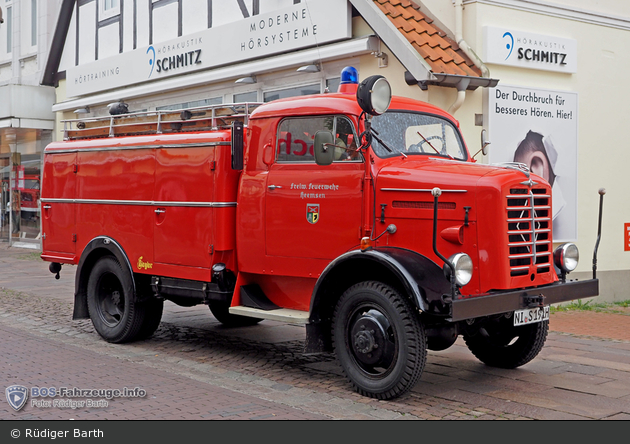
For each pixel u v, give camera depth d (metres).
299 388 6.02
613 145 11.33
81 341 7.96
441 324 5.64
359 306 5.72
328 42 10.64
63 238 8.46
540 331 6.42
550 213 6.02
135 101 14.90
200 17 13.29
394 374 5.44
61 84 17.67
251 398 5.63
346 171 5.98
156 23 14.31
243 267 6.64
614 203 11.38
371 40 9.92
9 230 21.45
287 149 6.41
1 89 17.61
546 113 10.43
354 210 5.91
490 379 6.31
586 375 6.44
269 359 7.13
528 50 10.17
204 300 7.00
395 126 6.31
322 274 5.77
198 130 7.18
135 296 7.57
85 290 8.21
